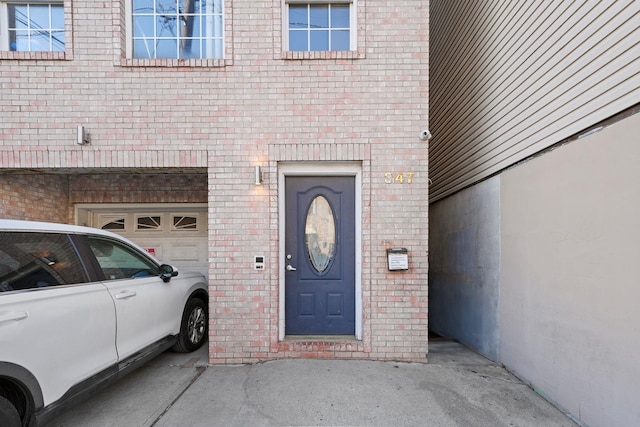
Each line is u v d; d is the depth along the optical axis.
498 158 4.04
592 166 2.59
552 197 3.04
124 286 2.93
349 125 3.76
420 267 3.70
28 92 3.69
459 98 5.32
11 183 4.25
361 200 3.82
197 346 4.14
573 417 2.69
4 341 1.94
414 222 3.71
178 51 4.05
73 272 2.53
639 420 2.17
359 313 3.82
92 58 3.73
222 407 2.77
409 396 2.93
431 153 6.84
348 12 4.00
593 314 2.54
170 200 5.34
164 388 3.10
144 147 3.75
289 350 3.69
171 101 3.76
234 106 3.77
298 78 3.78
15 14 3.88
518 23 3.67
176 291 3.68
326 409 2.72
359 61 3.76
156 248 5.51
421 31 3.75
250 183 3.76
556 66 3.04
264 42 3.78
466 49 5.07
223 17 3.89
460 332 5.19
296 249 3.92
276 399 2.87
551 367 2.97
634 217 2.24
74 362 2.37
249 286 3.71
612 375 2.37
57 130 3.70
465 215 5.03
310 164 3.86
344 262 3.92
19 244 2.27
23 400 2.12
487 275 4.24
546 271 3.08
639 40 2.23
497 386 3.22
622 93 2.35
